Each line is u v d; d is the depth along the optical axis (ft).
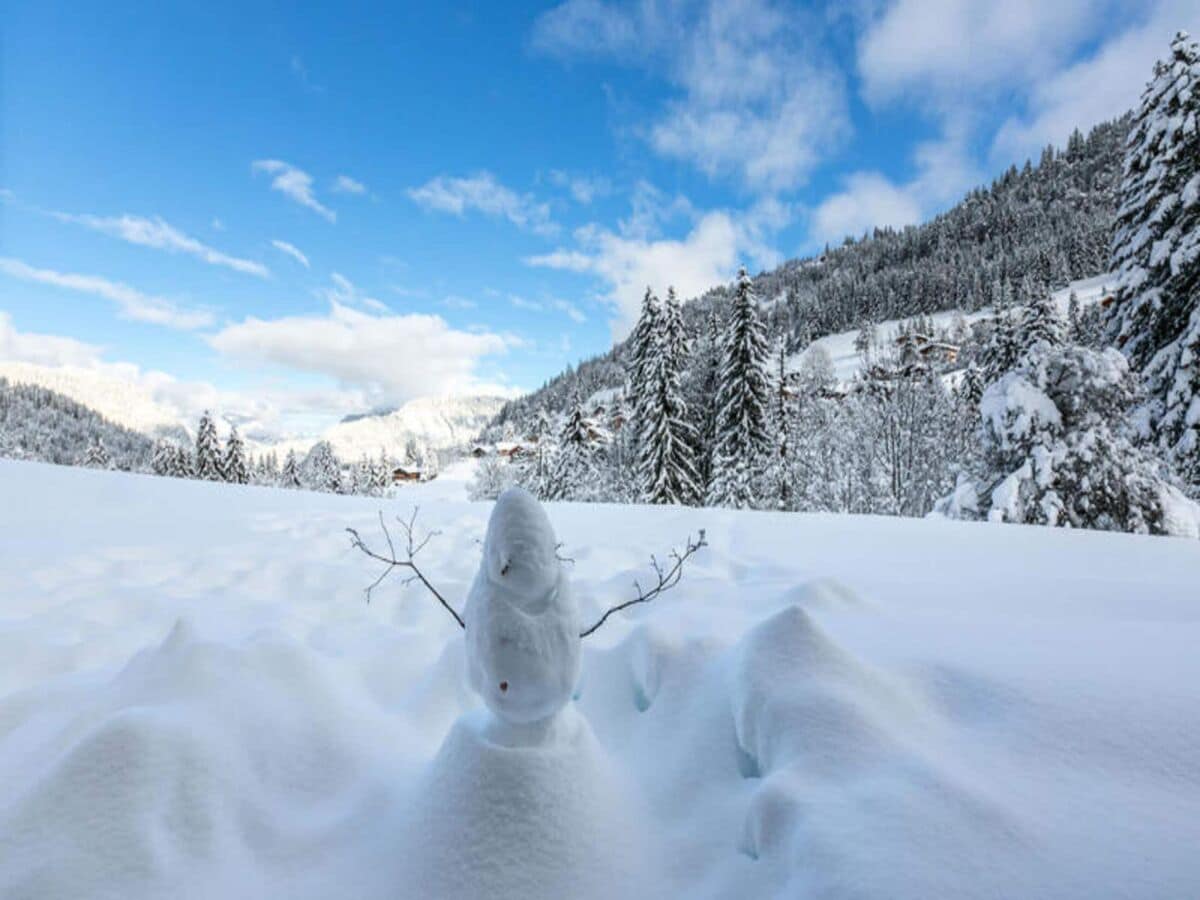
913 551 20.92
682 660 9.49
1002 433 43.04
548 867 5.89
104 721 7.16
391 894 5.98
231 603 15.97
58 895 5.74
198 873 6.23
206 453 138.82
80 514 26.07
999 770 6.35
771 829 6.03
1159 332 49.08
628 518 29.22
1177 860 4.97
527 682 6.39
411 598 17.07
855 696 7.34
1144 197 49.90
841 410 91.35
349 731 8.55
